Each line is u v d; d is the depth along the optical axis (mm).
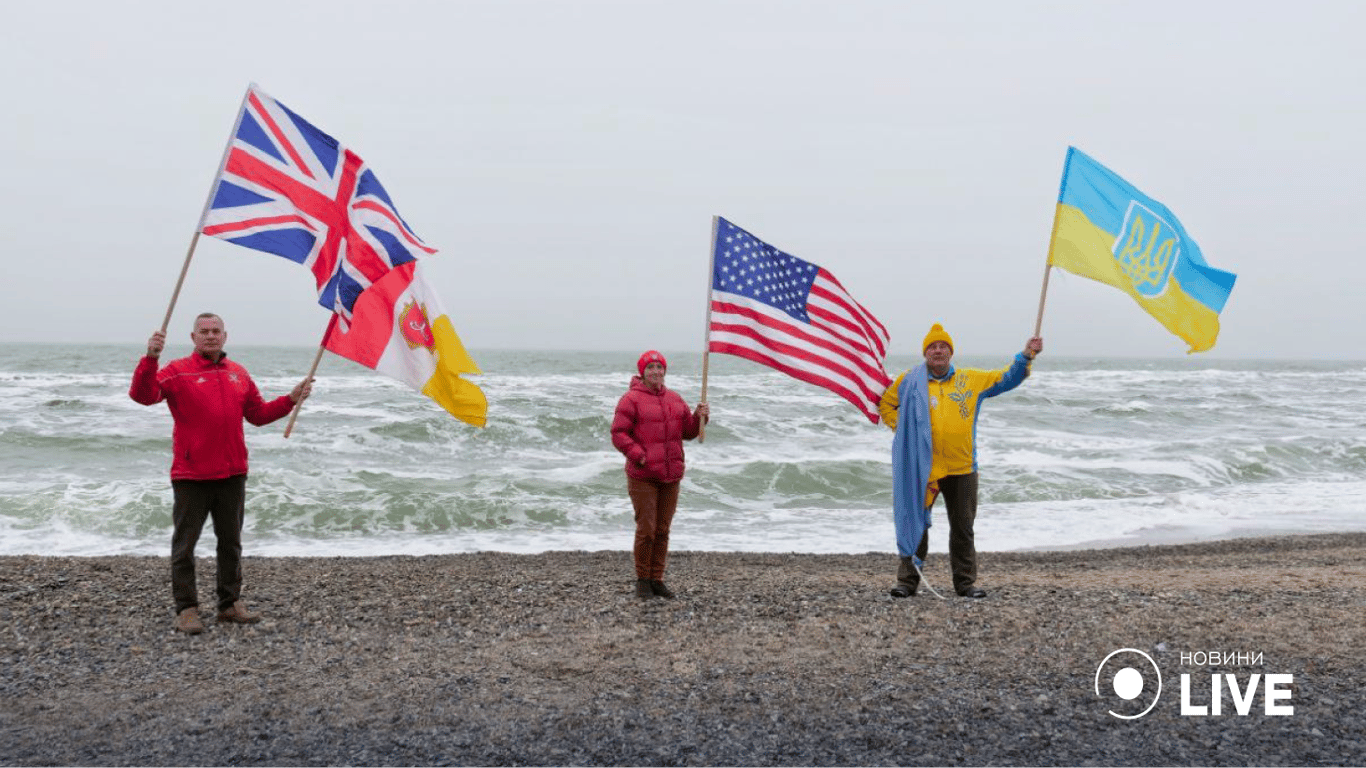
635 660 5820
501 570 9258
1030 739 4594
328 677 5516
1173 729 4703
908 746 4520
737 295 7395
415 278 6559
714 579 8570
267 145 6316
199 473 6297
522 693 5242
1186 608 6961
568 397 33844
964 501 7398
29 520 13086
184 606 6406
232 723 4816
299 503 13914
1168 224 7145
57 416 25344
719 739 4617
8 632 6355
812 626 6539
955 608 6988
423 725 4797
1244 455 21922
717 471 17875
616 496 16156
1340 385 59625
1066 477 18297
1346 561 10328
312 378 6453
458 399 6570
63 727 4754
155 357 5953
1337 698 5070
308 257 6355
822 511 15680
